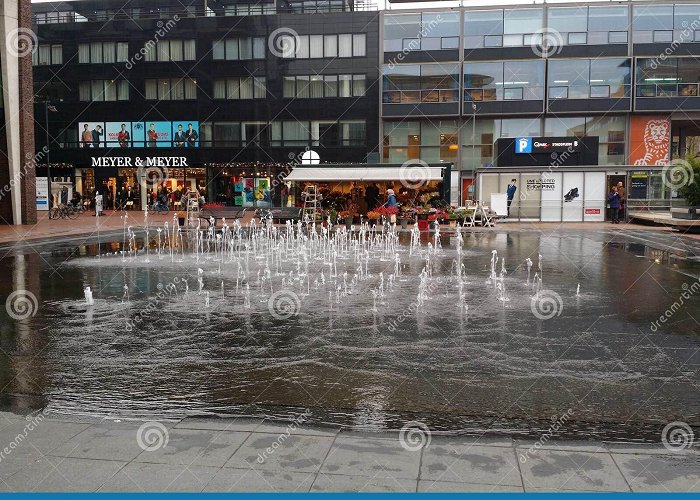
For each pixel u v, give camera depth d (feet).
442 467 13.29
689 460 13.73
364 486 12.40
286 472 13.05
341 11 160.45
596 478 12.76
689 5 136.56
